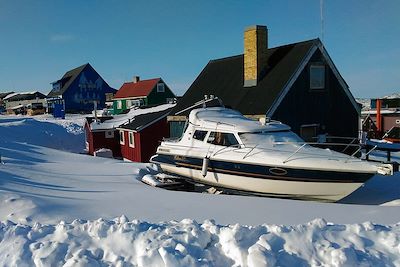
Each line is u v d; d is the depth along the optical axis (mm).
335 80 15859
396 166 8609
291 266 3910
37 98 76688
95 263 4055
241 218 6465
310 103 15250
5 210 6750
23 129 30000
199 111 11883
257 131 10289
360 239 4324
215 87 18438
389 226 4770
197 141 11023
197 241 4297
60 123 37156
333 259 3928
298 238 4230
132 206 7355
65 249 4344
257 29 15969
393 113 30438
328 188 8867
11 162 13078
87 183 10406
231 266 3977
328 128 15742
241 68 18125
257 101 15055
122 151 23672
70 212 6781
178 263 3916
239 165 9781
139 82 53594
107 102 62906
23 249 4391
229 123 10539
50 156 16609
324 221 4625
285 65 15594
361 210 7043
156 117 20938
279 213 6816
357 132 16406
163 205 7484
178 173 11539
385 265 3963
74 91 65312
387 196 9797
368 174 8539
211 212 6918
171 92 51250
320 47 15375
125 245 4359
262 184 9508
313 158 9078
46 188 9117
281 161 9133
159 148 12250
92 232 4629
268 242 4125
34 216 6449
